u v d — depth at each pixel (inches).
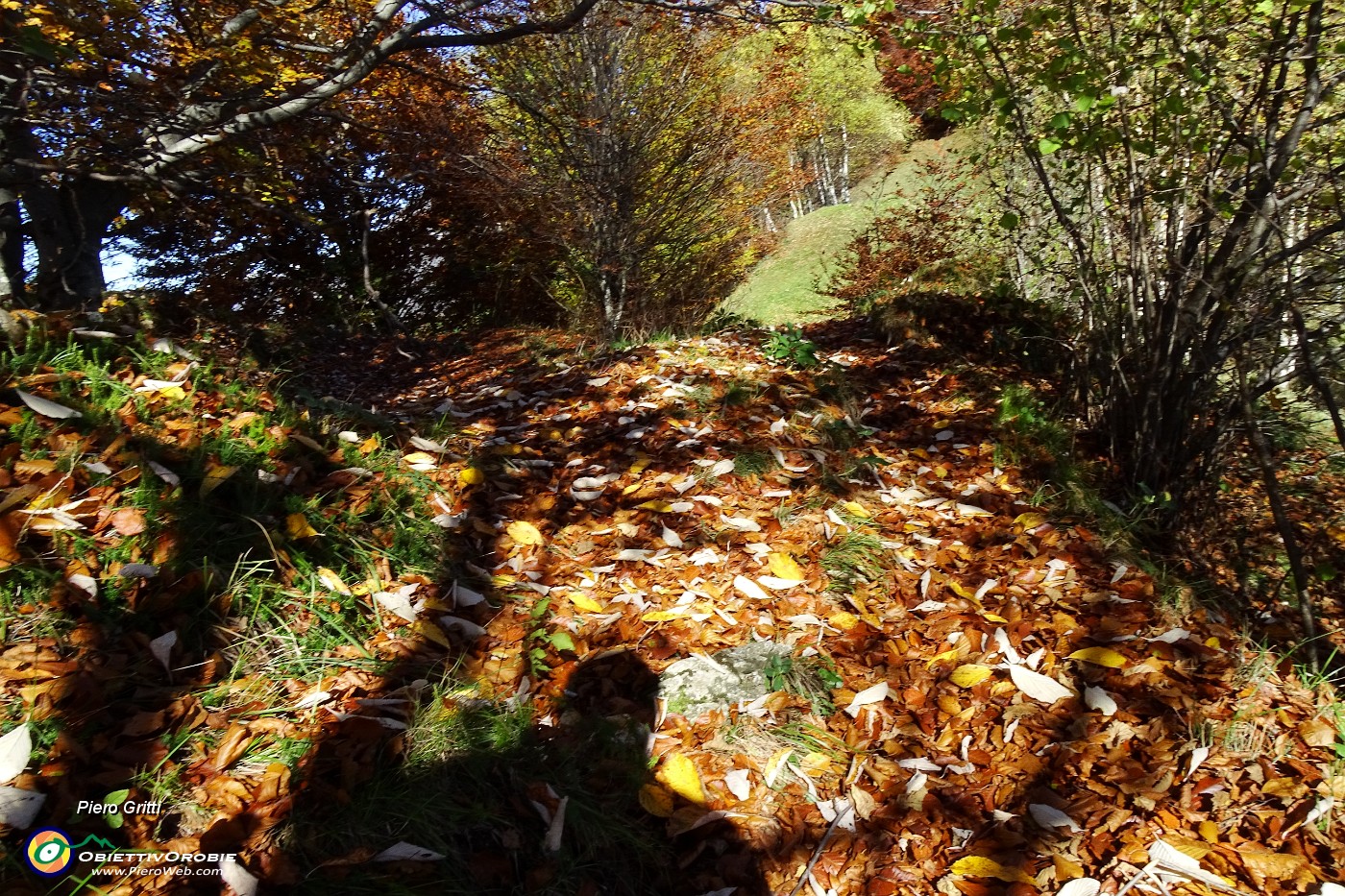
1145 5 136.6
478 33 291.0
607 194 399.5
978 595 124.6
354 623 105.9
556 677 105.5
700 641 113.7
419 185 447.2
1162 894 80.3
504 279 516.4
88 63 207.2
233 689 91.1
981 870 84.0
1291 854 83.4
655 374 207.2
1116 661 108.3
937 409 192.7
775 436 169.8
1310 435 218.2
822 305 538.9
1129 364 168.2
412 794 84.1
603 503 147.9
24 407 110.5
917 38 165.5
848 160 1001.5
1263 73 131.1
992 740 100.0
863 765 97.1
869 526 141.6
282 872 73.6
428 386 276.2
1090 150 150.8
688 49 401.1
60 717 80.7
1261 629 130.0
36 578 91.0
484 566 127.3
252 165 300.8
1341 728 99.7
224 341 228.8
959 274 303.1
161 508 104.4
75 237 265.1
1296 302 130.6
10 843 70.2
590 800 89.5
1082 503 148.9
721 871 85.7
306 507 116.8
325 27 340.8
